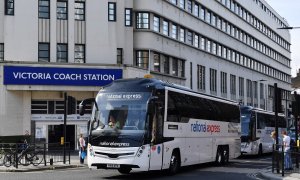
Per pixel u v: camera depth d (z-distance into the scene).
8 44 38.28
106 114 18.84
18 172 22.28
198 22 55.91
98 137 18.59
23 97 37.28
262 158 35.72
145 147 18.20
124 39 41.47
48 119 37.84
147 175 20.67
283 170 19.88
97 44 40.25
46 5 39.31
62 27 39.56
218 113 26.52
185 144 21.81
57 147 27.09
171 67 48.53
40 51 39.00
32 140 37.22
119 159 18.16
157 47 44.97
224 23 65.94
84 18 40.25
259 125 36.34
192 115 22.81
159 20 46.06
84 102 19.23
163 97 19.62
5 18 38.44
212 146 25.44
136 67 39.28
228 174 21.64
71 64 37.38
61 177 19.47
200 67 56.41
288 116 55.78
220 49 64.00
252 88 78.12
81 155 27.59
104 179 18.75
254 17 81.25
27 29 38.69
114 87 19.33
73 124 38.41
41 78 36.75
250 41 78.62
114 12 41.12
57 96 37.97
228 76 66.44
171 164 20.48
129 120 18.50
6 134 36.28
